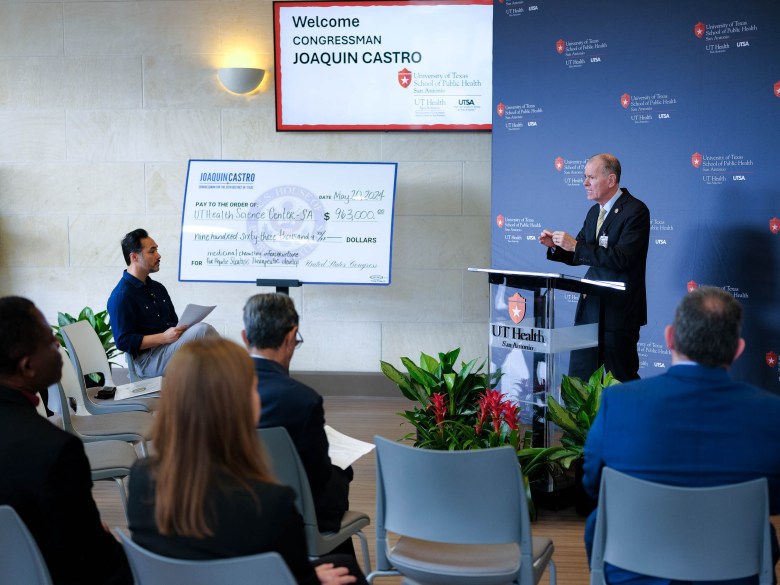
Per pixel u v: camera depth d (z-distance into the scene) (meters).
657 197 5.39
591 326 4.15
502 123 5.82
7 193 6.48
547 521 3.91
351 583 2.02
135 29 6.30
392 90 6.20
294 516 1.59
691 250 5.31
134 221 6.46
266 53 6.27
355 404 6.22
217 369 1.57
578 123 5.58
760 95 5.03
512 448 2.29
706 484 2.01
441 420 3.92
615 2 5.40
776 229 5.03
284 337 2.53
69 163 6.44
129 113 6.38
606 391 2.13
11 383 2.01
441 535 2.40
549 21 5.61
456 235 6.34
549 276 3.74
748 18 5.02
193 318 4.73
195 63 6.31
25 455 1.88
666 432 2.02
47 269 6.54
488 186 6.27
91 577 1.99
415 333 6.45
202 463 1.54
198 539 1.54
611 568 2.15
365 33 6.15
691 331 2.02
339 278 5.87
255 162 5.95
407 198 6.34
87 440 3.62
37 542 1.96
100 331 6.05
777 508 2.06
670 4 5.25
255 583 1.52
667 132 5.32
